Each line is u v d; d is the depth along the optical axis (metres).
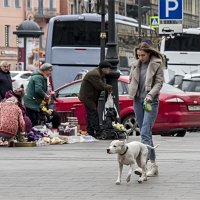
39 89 21.70
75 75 39.06
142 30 47.91
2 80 22.11
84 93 21.92
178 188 12.48
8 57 101.19
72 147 19.61
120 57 40.59
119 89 24.92
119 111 23.20
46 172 14.39
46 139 20.44
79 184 12.93
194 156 17.38
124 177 13.71
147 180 13.34
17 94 20.33
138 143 13.06
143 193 12.01
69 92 25.34
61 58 39.12
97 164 15.65
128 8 109.50
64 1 109.00
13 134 19.56
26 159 16.58
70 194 11.95
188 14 118.50
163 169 14.77
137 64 13.92
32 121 21.86
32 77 21.86
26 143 19.77
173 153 18.14
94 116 22.02
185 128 25.08
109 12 22.66
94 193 12.03
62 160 16.42
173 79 36.62
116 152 12.67
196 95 25.50
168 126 24.83
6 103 19.69
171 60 47.09
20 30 58.59
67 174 14.11
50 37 39.16
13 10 101.81
